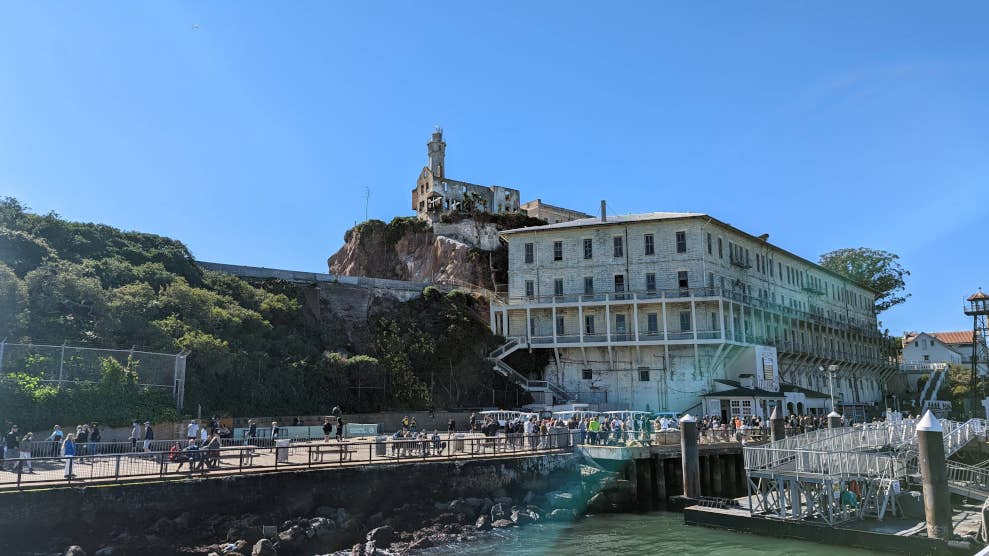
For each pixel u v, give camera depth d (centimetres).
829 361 7806
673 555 2658
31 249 4266
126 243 5066
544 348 6338
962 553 2494
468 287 7412
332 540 2644
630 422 4634
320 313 5794
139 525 2409
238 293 5325
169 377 3847
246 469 2744
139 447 3048
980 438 4372
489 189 10619
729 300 6031
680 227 6291
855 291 9912
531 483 3512
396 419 5006
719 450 4141
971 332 11519
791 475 2931
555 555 2662
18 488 2245
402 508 2995
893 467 3005
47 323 3706
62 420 3195
